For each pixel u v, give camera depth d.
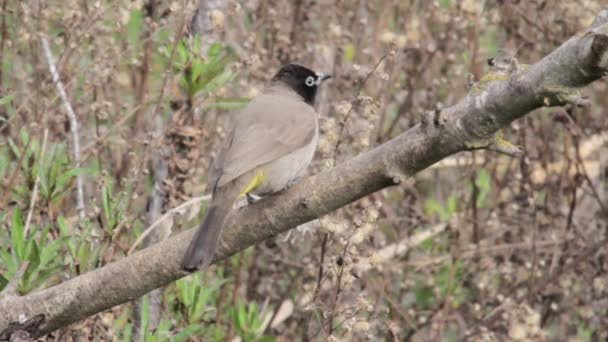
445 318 11.88
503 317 11.45
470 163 13.23
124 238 10.02
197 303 10.05
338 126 10.62
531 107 6.61
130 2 11.28
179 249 7.88
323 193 7.55
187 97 10.69
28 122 10.96
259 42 12.91
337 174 7.47
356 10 13.71
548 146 13.07
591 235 12.91
